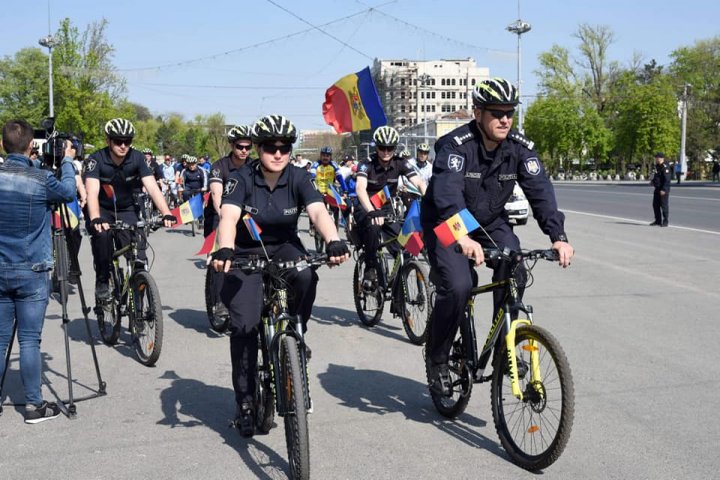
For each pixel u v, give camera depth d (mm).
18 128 4785
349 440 4398
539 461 3838
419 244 6277
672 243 14164
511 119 4180
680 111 70438
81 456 4203
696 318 7590
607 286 9555
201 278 10914
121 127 6582
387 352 6535
